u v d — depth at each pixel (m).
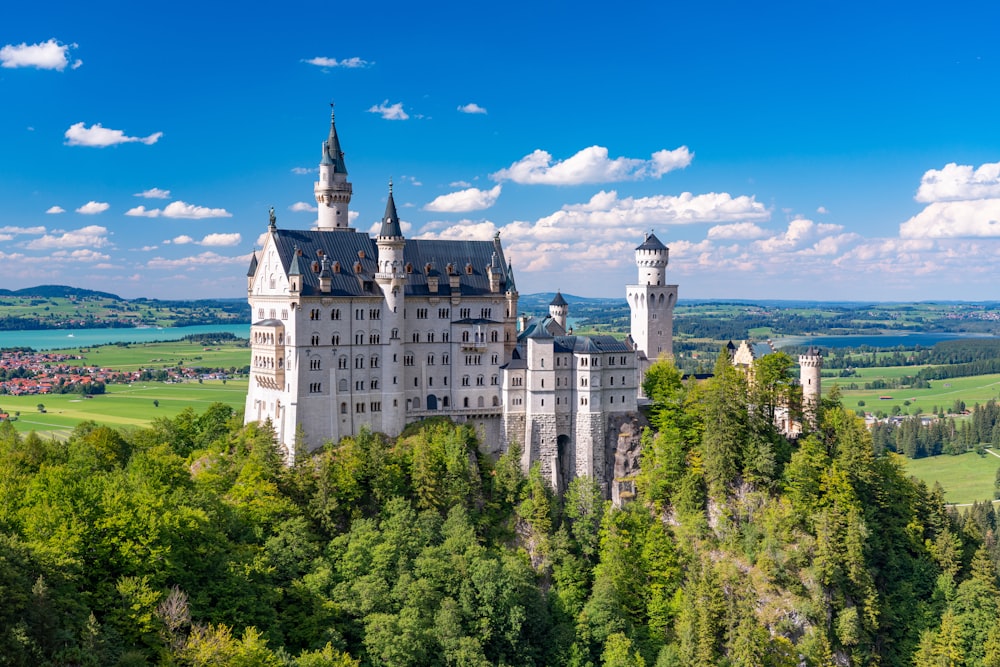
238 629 132.25
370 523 168.00
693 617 170.00
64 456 179.75
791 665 168.12
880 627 183.88
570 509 192.00
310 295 182.75
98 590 122.56
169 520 133.12
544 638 169.38
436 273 199.88
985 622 183.75
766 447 192.75
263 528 163.25
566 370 198.88
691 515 190.00
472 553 168.38
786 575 178.25
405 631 146.75
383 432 192.75
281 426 186.50
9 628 104.62
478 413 198.25
